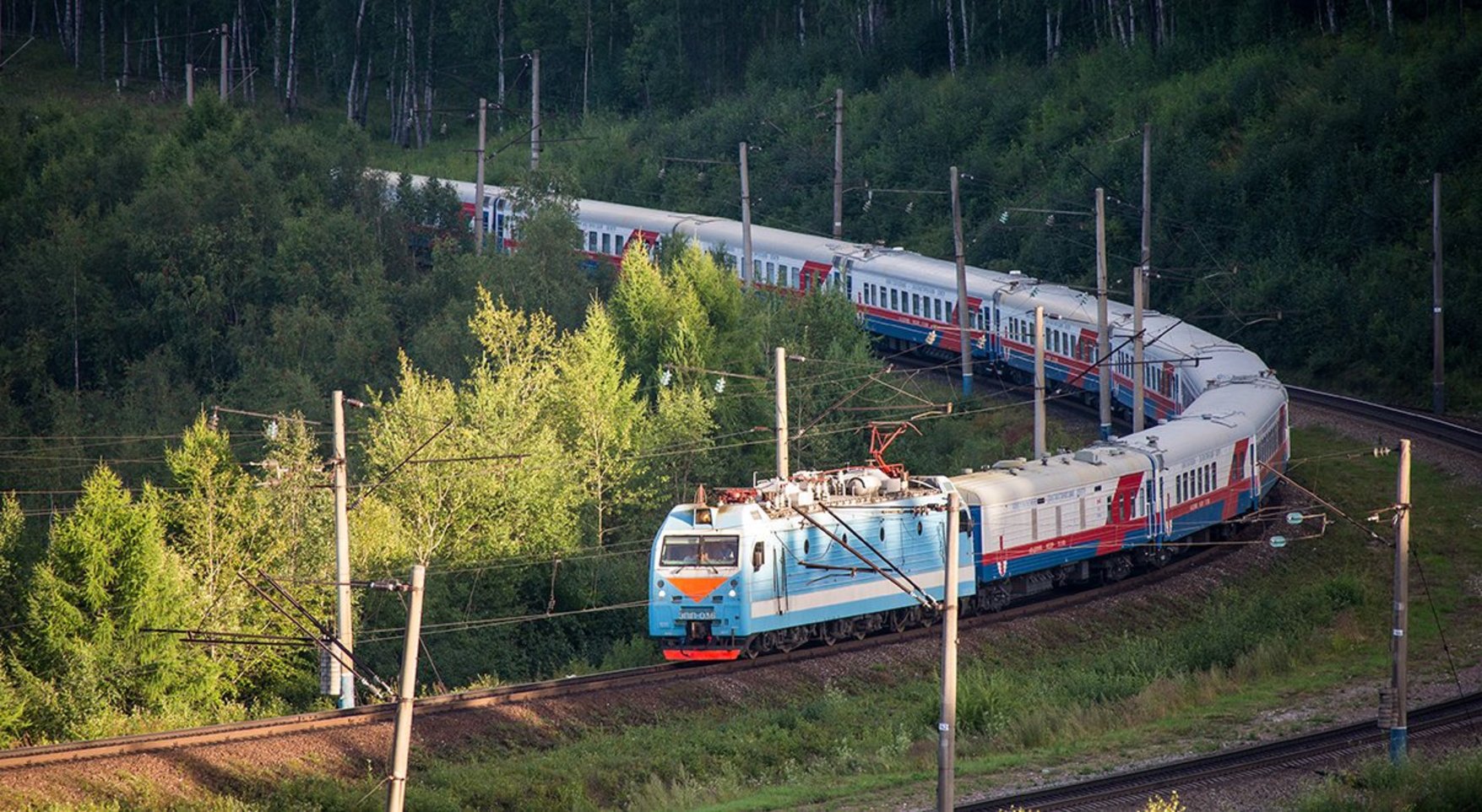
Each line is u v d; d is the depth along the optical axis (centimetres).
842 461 8144
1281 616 6644
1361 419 9325
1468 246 10625
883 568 6028
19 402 10025
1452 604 6931
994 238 12394
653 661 6494
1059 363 9569
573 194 11194
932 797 4569
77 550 5622
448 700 5019
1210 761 4784
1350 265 10881
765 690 5572
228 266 10375
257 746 4528
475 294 9819
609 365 7588
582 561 6994
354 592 6350
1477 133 11225
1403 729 4612
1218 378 8544
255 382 9300
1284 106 12125
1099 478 6875
